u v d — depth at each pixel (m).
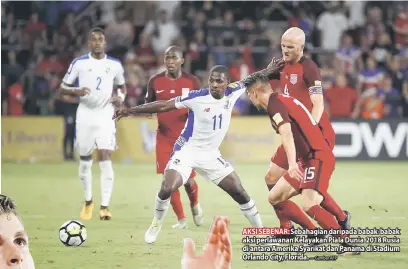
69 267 18.78
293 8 61.16
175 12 60.00
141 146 51.97
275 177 22.22
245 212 21.75
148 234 21.98
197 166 21.28
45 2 60.09
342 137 51.88
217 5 59.34
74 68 27.62
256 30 58.22
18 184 39.09
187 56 55.34
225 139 51.53
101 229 25.02
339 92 51.91
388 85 54.25
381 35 57.97
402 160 52.09
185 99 20.73
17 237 12.91
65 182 40.16
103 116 27.70
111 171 27.69
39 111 54.28
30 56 57.03
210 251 13.55
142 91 53.44
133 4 60.50
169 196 21.20
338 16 58.69
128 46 58.41
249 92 19.55
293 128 19.50
